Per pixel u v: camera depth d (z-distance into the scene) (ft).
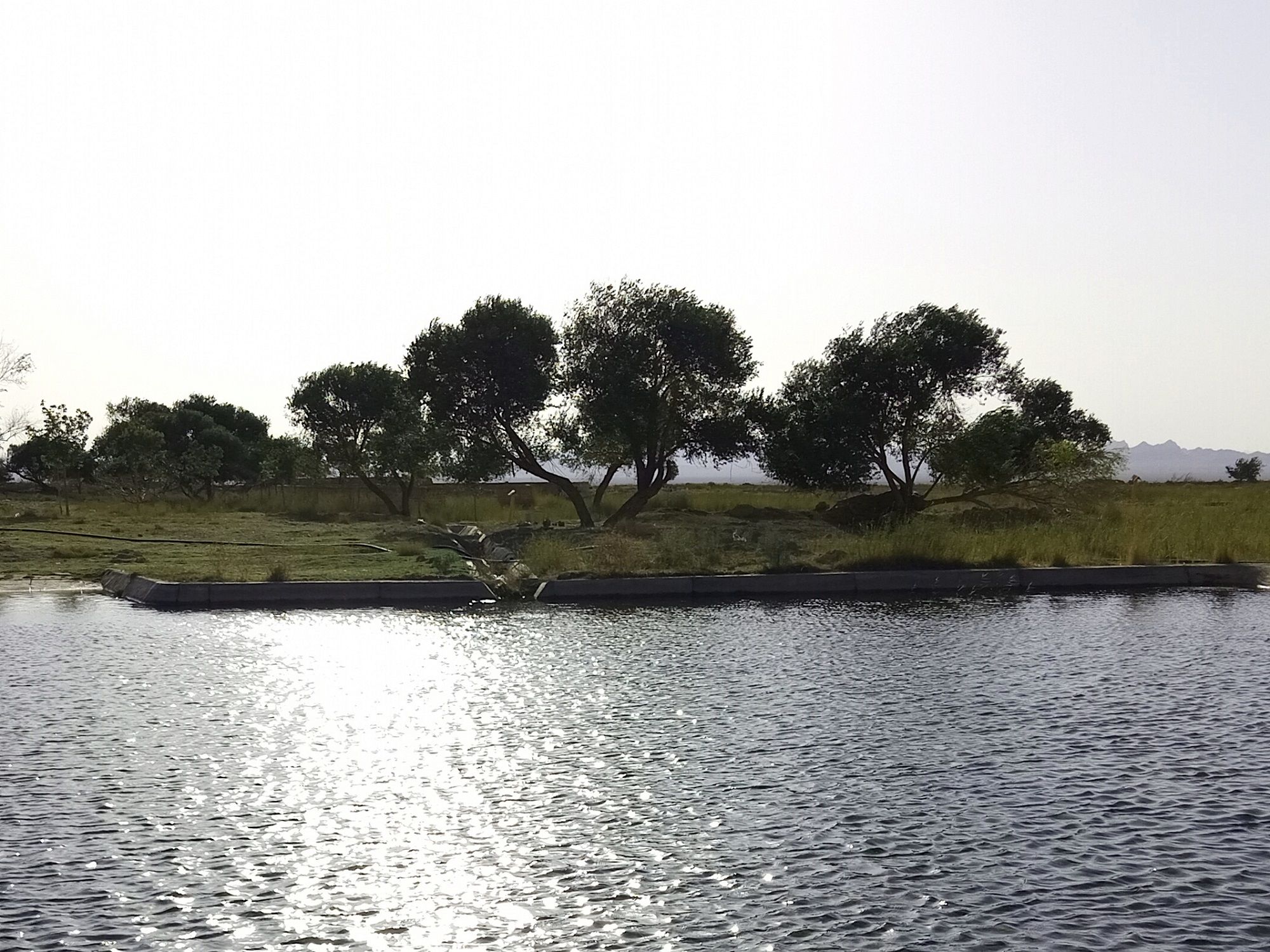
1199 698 41.96
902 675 47.03
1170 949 21.67
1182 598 71.10
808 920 23.13
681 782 32.19
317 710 41.32
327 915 23.54
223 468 237.45
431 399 122.42
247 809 29.99
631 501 119.44
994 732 37.32
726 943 22.12
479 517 137.18
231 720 39.70
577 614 66.28
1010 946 21.86
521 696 43.45
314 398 153.17
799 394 122.42
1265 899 23.79
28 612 67.51
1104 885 24.66
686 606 69.56
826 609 67.41
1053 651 52.11
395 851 27.07
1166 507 110.01
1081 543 86.84
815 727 38.24
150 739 36.94
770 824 28.66
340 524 127.13
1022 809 29.50
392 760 34.63
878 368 114.42
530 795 31.14
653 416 115.55
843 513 118.32
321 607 69.67
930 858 26.30
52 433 170.71
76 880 25.29
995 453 106.93
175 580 74.90
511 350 118.83
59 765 33.94
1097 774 32.48
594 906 23.94
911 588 76.28
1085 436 157.89
